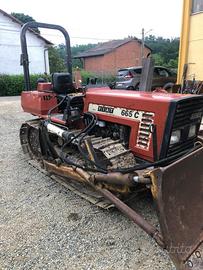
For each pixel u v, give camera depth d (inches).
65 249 107.0
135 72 485.4
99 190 113.5
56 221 124.9
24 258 102.9
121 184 105.1
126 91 146.6
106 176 109.1
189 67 349.4
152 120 115.7
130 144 126.1
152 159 117.4
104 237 113.0
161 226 83.8
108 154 120.6
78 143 131.7
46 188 157.0
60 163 144.9
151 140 116.5
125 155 122.6
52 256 103.6
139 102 120.4
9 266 99.3
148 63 144.2
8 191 154.6
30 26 179.0
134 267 97.1
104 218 126.0
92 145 125.6
